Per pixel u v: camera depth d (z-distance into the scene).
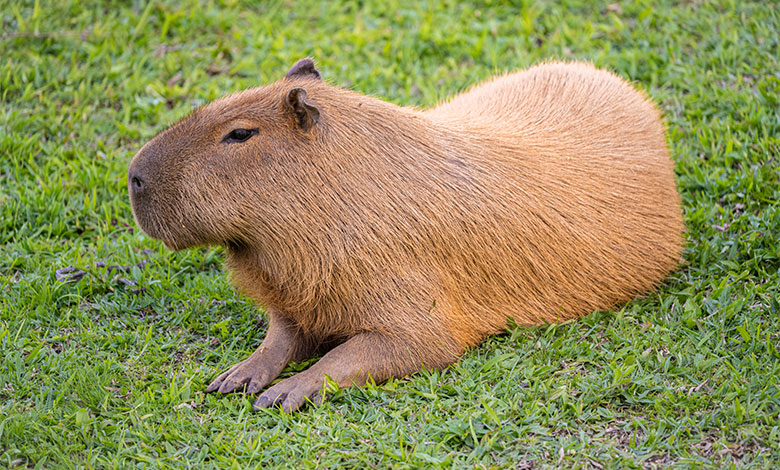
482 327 10.70
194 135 10.09
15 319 11.25
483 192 10.51
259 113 10.07
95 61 16.95
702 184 13.52
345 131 10.15
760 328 10.34
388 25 18.44
